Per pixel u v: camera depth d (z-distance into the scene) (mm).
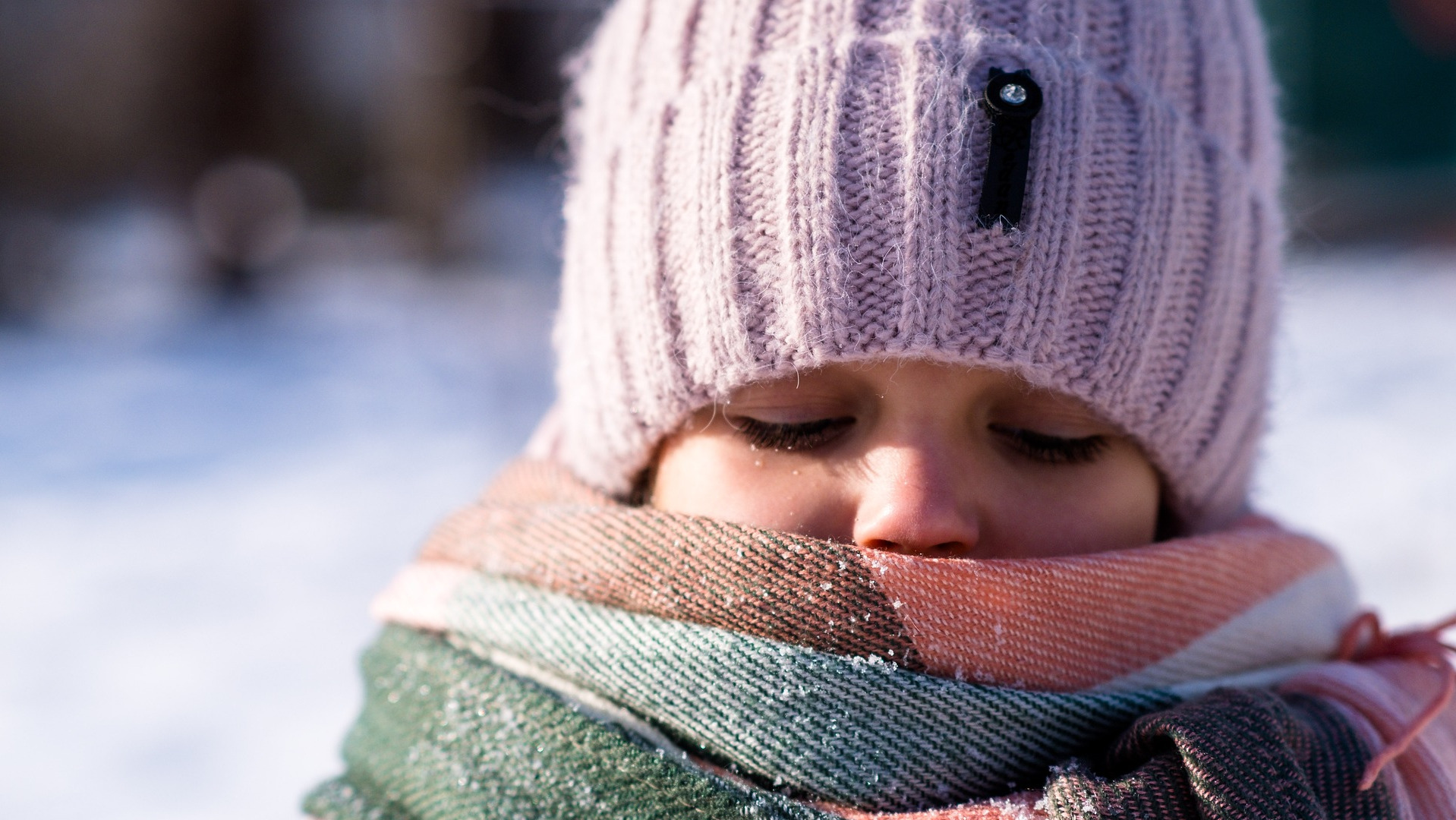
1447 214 3479
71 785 977
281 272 4418
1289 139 713
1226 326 567
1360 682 560
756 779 534
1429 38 3502
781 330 541
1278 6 3426
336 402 2502
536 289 2693
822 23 554
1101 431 559
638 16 586
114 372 2912
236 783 986
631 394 568
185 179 4348
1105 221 544
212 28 4422
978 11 551
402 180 4293
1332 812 524
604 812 530
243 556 1545
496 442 2041
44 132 4195
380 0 4676
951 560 535
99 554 1579
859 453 545
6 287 3668
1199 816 508
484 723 549
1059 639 539
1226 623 560
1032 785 531
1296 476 1505
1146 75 561
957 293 533
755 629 535
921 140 536
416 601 587
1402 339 2389
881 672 527
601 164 579
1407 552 1227
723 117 551
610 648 543
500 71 2857
